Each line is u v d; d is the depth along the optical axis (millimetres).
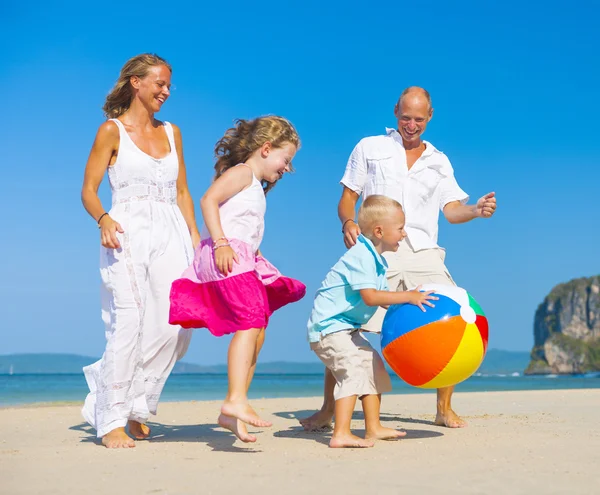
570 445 3990
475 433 4676
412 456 3598
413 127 5207
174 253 4504
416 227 5258
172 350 4488
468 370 4105
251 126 4258
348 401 4082
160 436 4695
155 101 4582
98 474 3143
